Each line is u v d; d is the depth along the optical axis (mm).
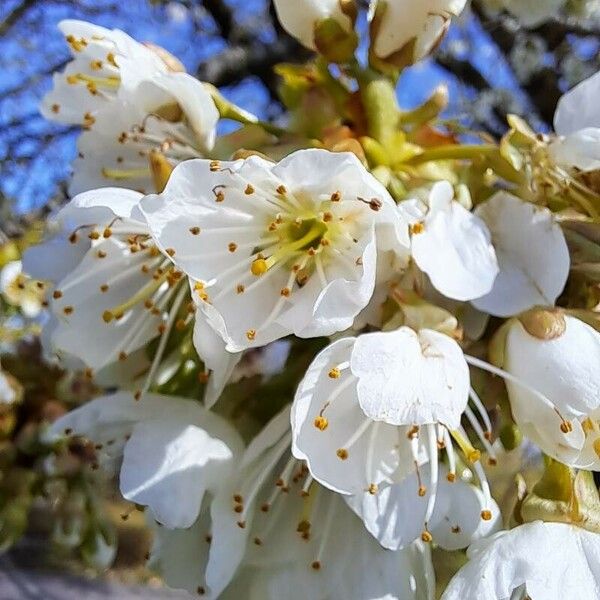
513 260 78
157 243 73
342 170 73
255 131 89
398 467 74
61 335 88
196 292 71
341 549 81
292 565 81
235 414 84
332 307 69
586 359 73
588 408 72
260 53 214
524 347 75
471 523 77
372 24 89
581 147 79
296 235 79
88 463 149
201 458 80
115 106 91
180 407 83
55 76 98
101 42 92
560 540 76
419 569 79
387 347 69
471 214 78
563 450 74
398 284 75
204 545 87
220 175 73
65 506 152
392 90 89
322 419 71
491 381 77
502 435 78
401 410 67
